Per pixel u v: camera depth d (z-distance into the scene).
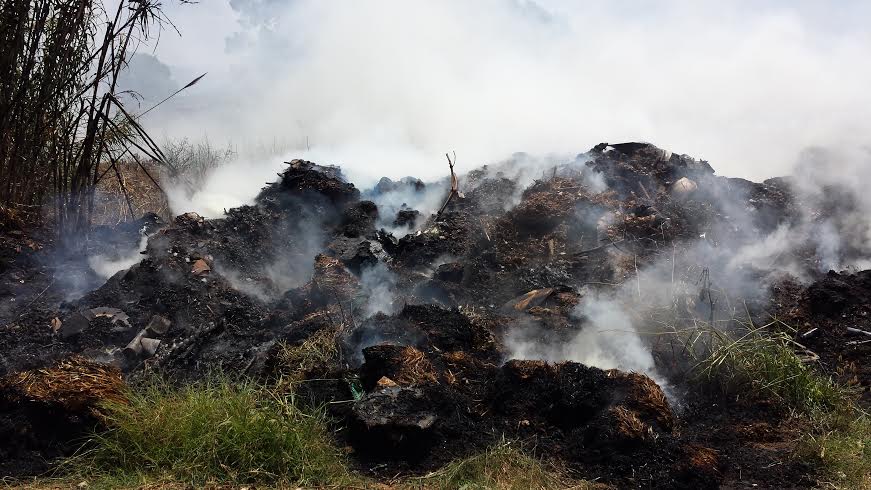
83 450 3.82
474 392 4.40
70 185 6.52
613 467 3.81
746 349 4.68
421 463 3.86
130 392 4.10
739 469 3.88
